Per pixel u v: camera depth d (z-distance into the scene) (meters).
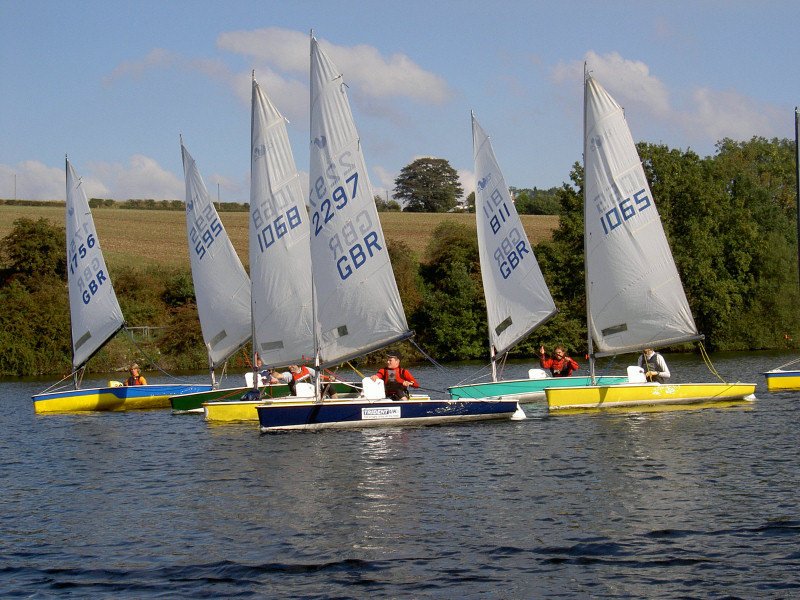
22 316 57.41
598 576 11.38
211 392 29.75
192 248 31.16
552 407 26.33
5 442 24.39
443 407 23.88
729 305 60.56
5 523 14.87
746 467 17.27
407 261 71.38
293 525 14.02
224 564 12.27
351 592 11.11
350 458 19.27
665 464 17.72
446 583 11.30
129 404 31.75
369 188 24.44
